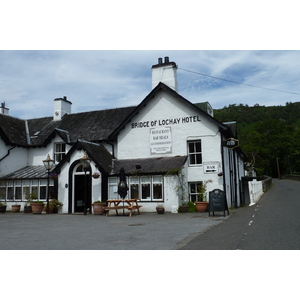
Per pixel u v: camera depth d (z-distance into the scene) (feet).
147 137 68.03
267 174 312.09
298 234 28.17
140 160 66.59
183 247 25.14
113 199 61.93
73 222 46.68
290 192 99.45
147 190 60.80
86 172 65.26
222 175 60.95
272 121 311.88
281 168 309.83
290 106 474.08
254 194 74.43
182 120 65.72
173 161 62.28
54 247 26.32
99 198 63.05
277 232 29.60
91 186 64.08
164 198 58.95
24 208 68.85
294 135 298.97
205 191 61.41
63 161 66.03
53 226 41.68
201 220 44.19
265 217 41.65
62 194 65.72
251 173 177.99
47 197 64.69
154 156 66.85
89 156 63.41
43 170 75.72
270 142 300.20
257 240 26.30
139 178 61.41
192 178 63.10
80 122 82.48
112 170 64.80
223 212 51.06
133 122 69.67
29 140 83.30
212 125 63.31
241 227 34.27
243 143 265.34
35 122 90.27
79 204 67.77
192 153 64.80
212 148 62.64
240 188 88.99
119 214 59.00
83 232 35.24
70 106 92.94
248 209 57.62
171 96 67.26
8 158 76.79
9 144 76.79
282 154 299.17
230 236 29.04
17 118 89.71
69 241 29.25
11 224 44.50
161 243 27.27
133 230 35.88
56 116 88.38
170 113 66.90
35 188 71.72
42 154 80.38
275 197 82.17
